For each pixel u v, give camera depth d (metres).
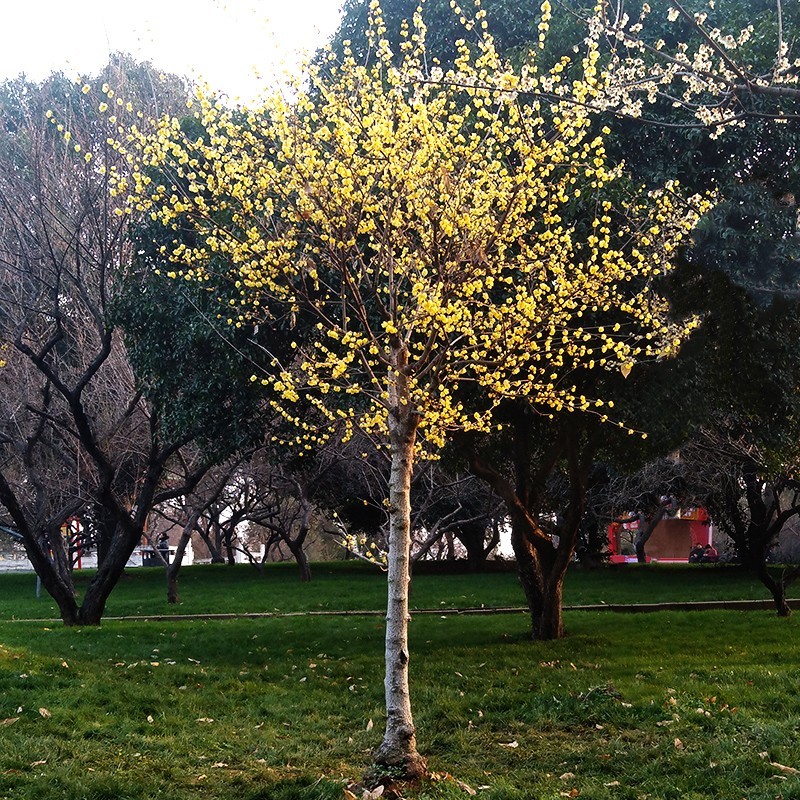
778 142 11.46
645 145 11.74
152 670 11.62
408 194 7.35
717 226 11.08
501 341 8.03
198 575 33.00
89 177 16.47
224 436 14.66
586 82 7.82
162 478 27.27
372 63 13.76
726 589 23.78
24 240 17.81
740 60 7.74
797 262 11.25
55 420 17.67
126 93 16.17
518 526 14.60
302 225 8.34
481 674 11.34
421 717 9.32
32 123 17.56
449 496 24.81
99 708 9.20
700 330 11.76
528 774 7.48
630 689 9.97
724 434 16.95
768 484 21.20
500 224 7.37
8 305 18.50
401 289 9.48
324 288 11.34
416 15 7.62
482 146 7.54
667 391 11.90
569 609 19.97
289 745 8.44
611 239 10.84
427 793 6.77
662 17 12.25
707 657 12.19
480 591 24.64
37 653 12.66
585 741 8.39
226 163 8.09
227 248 7.98
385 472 24.17
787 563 34.97
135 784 6.87
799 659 11.91
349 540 7.57
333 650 13.84
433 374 7.81
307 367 8.04
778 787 6.53
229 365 13.06
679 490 27.50
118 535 17.78
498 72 7.48
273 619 18.56
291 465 16.06
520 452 14.35
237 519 36.94
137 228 14.12
